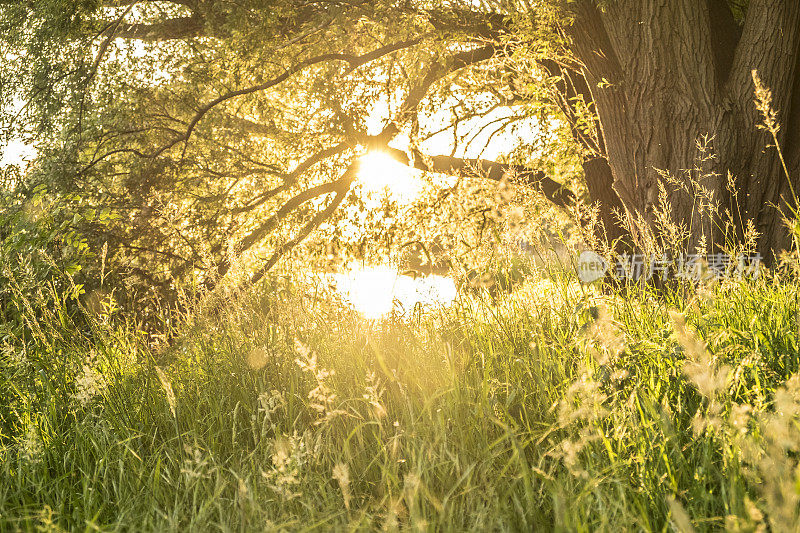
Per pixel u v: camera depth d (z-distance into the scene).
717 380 2.36
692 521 2.09
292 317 4.21
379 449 2.87
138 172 12.81
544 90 11.01
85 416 3.62
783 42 7.82
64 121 12.46
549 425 2.79
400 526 2.34
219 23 11.77
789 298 3.77
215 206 13.34
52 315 4.45
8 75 12.18
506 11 10.38
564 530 2.06
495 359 3.57
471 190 4.50
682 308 3.74
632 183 8.63
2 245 4.95
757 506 2.00
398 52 13.05
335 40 12.05
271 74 13.05
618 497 2.29
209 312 4.48
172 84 13.42
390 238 12.50
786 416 2.21
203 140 14.02
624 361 3.06
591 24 9.16
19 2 12.30
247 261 5.27
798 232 3.55
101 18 12.56
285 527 2.36
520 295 4.14
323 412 3.28
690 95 8.13
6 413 4.01
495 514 2.30
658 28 8.20
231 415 3.46
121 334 4.53
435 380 3.35
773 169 7.93
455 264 4.30
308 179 14.40
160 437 3.48
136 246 11.14
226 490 2.86
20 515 2.75
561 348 3.41
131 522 2.64
